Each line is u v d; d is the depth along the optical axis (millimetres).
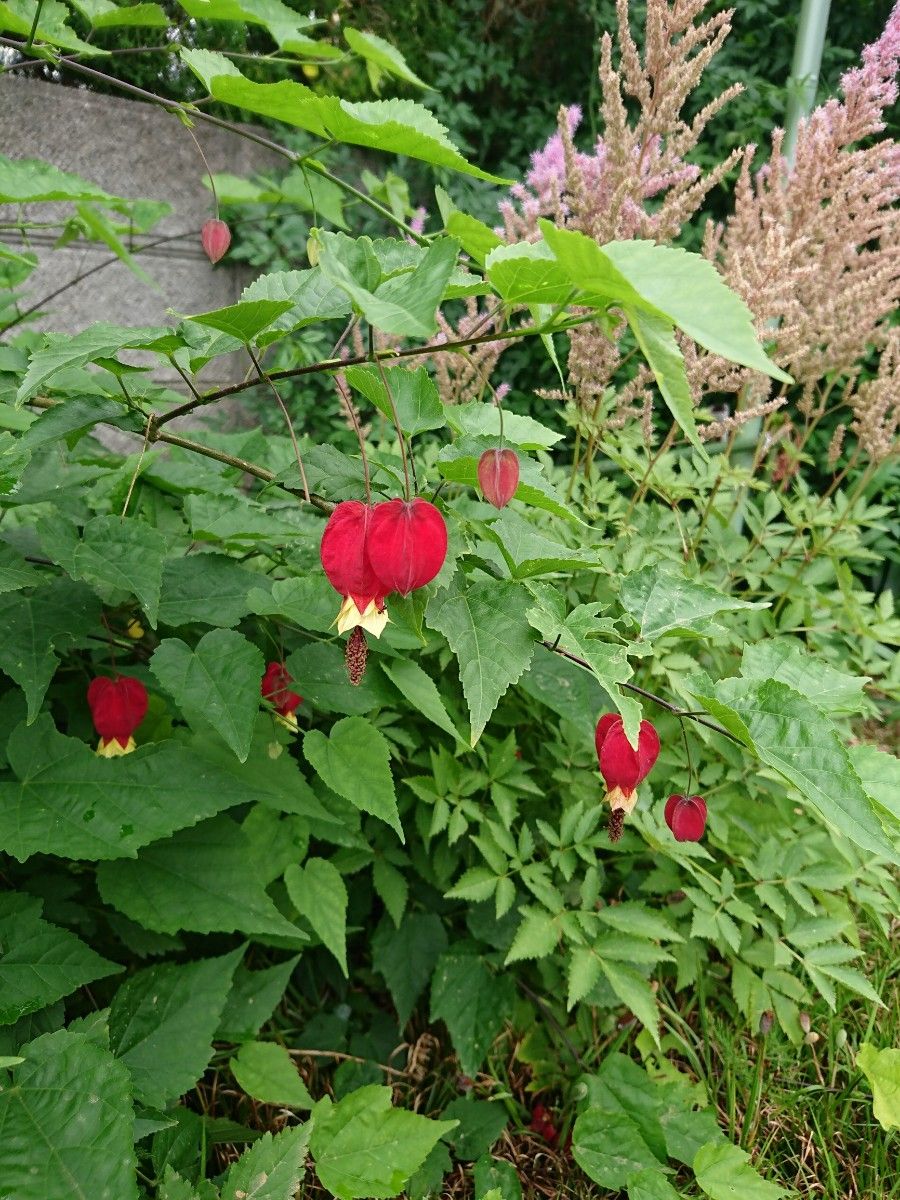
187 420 4539
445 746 2070
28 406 1621
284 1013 2018
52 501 1593
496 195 5289
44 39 1400
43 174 1203
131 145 4332
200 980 1471
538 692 1831
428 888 2086
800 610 2410
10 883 1660
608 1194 1796
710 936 1836
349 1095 1540
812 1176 1871
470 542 1378
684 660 2094
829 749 1146
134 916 1471
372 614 1150
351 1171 1422
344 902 1693
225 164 4676
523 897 1989
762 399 2447
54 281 4191
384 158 5109
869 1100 1970
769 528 2521
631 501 2480
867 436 2586
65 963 1308
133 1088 1315
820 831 2107
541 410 5012
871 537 4176
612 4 5148
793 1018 1920
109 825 1320
